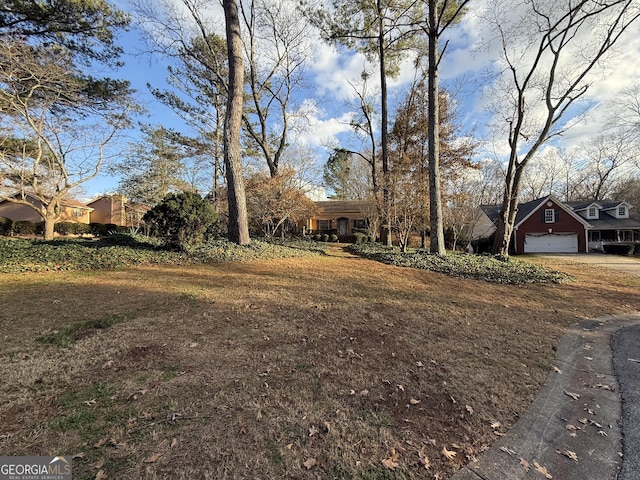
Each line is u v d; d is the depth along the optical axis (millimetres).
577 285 8562
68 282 6039
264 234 18641
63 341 3373
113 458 1787
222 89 16141
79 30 10422
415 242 22578
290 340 3742
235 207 10805
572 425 2391
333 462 1863
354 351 3520
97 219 30062
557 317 5461
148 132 16453
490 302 6270
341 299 5789
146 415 2184
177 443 1928
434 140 11289
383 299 5977
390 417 2338
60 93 11250
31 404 2250
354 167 28797
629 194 30922
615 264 14602
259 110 15609
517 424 2367
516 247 22109
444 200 16156
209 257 8836
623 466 1969
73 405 2262
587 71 11609
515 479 1825
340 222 27531
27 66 9938
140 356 3109
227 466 1775
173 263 8172
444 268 9500
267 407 2365
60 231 22375
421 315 5102
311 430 2133
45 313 4262
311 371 2984
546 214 22078
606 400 2783
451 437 2168
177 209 8602
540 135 12977
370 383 2822
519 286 8039
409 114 17484
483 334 4336
